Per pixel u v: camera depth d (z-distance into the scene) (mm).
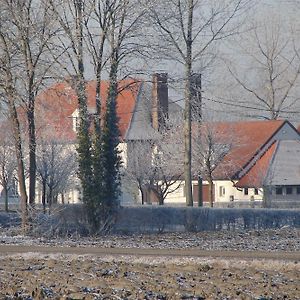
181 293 68688
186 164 170250
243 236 134125
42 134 188000
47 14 138500
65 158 192625
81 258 97500
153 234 139000
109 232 139500
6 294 69562
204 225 147375
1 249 110438
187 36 164875
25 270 86250
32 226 135000
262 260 91500
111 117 144250
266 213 153500
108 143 142625
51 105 158375
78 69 142125
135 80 153875
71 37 141125
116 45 146125
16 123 139000
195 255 98938
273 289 71188
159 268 87250
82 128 142125
